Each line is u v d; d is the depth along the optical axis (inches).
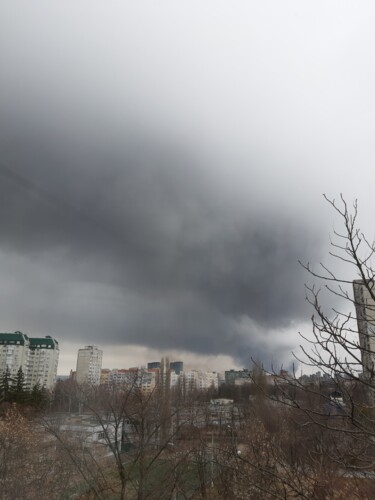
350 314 179.0
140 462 364.2
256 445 316.5
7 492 597.0
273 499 255.6
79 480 573.3
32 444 725.9
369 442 165.0
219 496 339.0
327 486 224.8
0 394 2239.2
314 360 172.6
